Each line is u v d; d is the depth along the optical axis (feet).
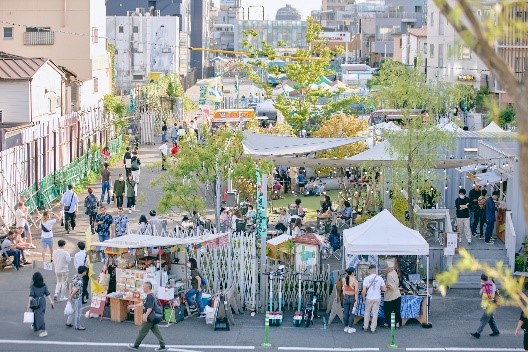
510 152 86.48
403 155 93.25
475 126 165.37
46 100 139.13
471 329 73.05
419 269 86.33
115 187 120.37
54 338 68.69
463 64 152.56
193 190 91.45
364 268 77.61
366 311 71.97
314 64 173.58
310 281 77.77
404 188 96.53
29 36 176.96
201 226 91.40
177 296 74.74
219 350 66.54
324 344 68.39
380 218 77.25
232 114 162.20
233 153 93.09
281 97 173.37
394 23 467.11
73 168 136.46
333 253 96.63
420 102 95.50
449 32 209.36
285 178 140.87
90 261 75.20
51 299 75.82
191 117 248.32
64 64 177.78
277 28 570.46
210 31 544.21
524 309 21.36
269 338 69.77
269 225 107.86
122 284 73.77
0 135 109.60
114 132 180.65
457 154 112.27
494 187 106.32
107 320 73.87
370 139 132.98
